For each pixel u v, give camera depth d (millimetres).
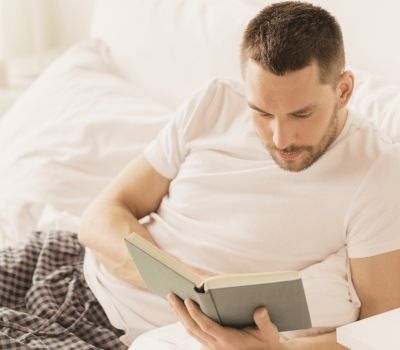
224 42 2236
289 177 1592
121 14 2635
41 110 2529
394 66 2018
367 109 1826
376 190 1494
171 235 1746
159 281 1327
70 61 2645
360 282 1516
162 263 1265
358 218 1512
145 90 2527
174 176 1850
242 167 1681
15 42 3490
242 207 1646
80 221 1930
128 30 2590
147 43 2498
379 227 1481
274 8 1471
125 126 2318
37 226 2154
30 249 1896
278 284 1190
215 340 1335
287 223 1584
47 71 2717
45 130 2410
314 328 1509
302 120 1423
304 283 1526
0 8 3297
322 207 1551
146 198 1866
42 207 2178
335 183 1541
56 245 1910
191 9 2391
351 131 1551
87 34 3391
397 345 1103
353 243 1517
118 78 2555
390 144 1540
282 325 1288
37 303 1745
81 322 1715
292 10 1442
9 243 2154
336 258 1559
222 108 1774
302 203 1570
